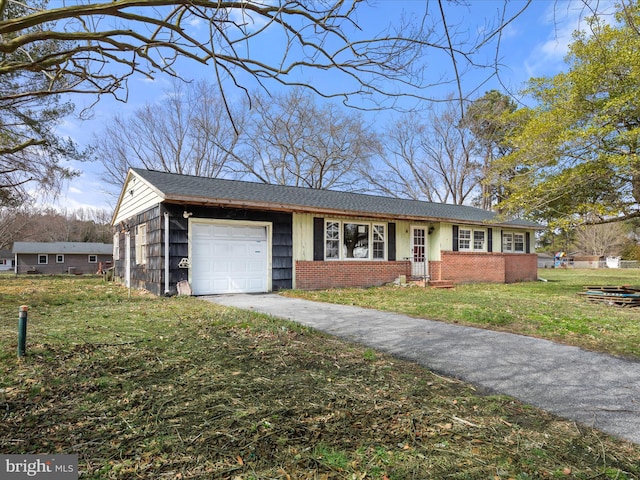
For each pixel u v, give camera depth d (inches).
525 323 285.4
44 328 234.5
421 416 123.5
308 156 1144.2
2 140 399.5
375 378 158.1
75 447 99.7
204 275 436.5
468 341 226.5
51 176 431.2
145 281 475.8
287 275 491.8
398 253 603.5
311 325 263.6
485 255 701.3
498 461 98.6
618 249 1747.0
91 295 435.2
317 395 137.3
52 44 252.4
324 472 91.5
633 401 141.2
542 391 150.1
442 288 576.1
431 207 747.4
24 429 108.4
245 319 265.4
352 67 146.6
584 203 521.7
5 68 144.8
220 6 117.6
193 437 105.7
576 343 225.9
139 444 101.7
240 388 141.5
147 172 510.3
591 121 465.1
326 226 530.0
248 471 90.9
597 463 99.2
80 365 162.1
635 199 495.5
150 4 115.7
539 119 508.1
